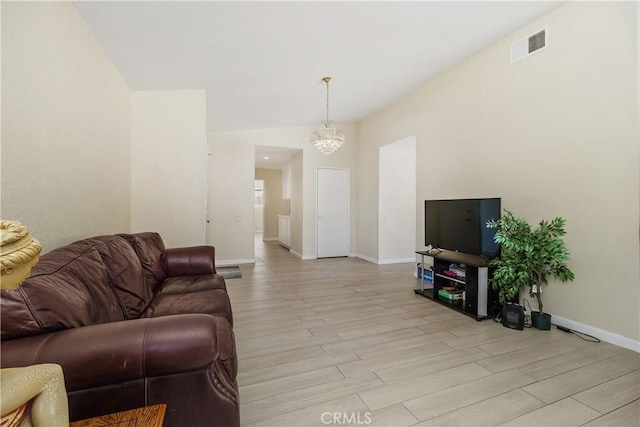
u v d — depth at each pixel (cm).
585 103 234
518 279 246
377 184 553
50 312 89
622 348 211
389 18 245
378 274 460
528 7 250
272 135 575
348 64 321
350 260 588
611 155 219
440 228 333
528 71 276
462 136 353
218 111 433
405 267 518
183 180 334
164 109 329
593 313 231
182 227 333
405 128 461
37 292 90
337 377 174
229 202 545
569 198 246
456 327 250
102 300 126
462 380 170
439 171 390
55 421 64
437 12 246
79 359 81
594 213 229
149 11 197
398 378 173
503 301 262
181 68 283
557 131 254
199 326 91
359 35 264
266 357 198
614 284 218
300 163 618
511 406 148
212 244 535
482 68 324
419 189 428
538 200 269
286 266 525
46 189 157
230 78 318
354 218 638
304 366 186
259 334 235
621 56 213
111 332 86
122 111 287
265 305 308
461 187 355
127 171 302
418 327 249
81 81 198
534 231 251
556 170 255
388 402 151
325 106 470
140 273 184
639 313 206
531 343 219
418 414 142
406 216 571
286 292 358
